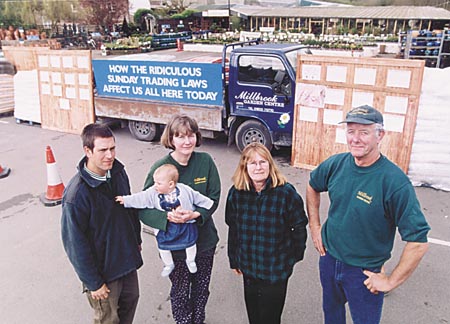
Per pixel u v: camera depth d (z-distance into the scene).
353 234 2.36
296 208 2.52
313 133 6.48
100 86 8.49
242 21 31.30
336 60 5.96
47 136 8.90
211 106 7.26
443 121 5.56
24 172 6.73
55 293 3.66
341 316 2.74
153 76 7.71
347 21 26.88
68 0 33.03
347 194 2.37
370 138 2.18
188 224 2.75
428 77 5.54
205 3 38.53
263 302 2.74
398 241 4.44
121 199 2.49
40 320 3.32
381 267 2.42
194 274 3.00
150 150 7.78
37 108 9.63
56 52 8.74
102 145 2.25
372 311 2.46
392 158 5.95
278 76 6.52
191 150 2.66
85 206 2.30
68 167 6.91
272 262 2.59
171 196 2.64
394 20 25.58
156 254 4.27
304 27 28.08
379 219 2.26
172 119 2.66
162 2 39.25
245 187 2.50
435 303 3.42
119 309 2.81
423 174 5.87
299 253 2.67
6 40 24.25
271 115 6.75
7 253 4.33
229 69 6.90
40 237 4.66
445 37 14.63
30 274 3.95
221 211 5.29
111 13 34.19
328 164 2.55
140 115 8.02
